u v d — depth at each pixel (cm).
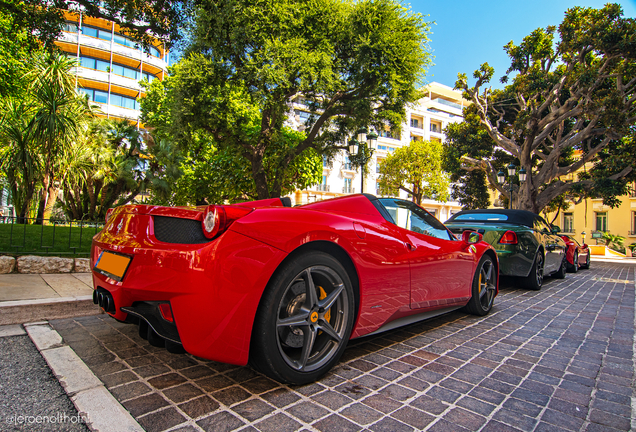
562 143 1650
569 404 166
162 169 1789
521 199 1720
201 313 151
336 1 1026
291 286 179
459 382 187
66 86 902
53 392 162
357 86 1102
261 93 939
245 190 1567
